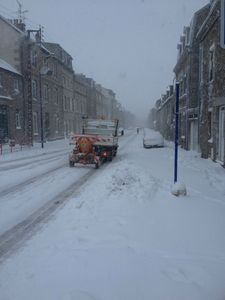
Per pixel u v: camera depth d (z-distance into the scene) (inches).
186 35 1197.7
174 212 282.7
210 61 738.2
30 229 256.4
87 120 879.7
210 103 723.4
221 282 166.1
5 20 1411.2
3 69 1263.5
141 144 1507.1
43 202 346.0
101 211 289.6
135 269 177.6
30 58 1450.5
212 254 199.6
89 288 158.7
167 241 218.7
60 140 1911.9
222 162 618.2
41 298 152.1
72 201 340.2
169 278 168.6
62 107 2086.6
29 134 1437.0
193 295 153.8
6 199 362.3
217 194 361.4
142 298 150.8
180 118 1344.7
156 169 548.7
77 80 2551.7
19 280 170.2
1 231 254.1
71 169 621.6
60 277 170.2
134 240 220.2
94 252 200.7
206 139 757.9
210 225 250.8
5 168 631.2
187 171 529.3
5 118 1289.4
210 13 664.4
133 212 282.7
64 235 235.0
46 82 1749.5
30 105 1446.9
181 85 1344.7
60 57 2038.6
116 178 390.6
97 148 756.0
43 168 634.2
